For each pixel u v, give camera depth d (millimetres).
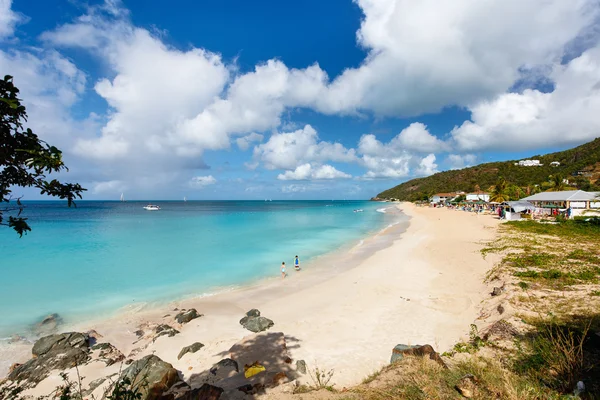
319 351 9719
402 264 21266
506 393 5188
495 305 11148
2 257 26609
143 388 7160
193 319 13492
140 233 42875
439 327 10711
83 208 140500
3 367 10188
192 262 24641
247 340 10281
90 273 21359
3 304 15516
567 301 10086
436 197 121062
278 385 7270
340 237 38938
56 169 3590
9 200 3455
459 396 5262
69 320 13680
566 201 44219
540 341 7160
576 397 4785
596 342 6652
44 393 8383
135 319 13711
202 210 122375
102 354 10500
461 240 28547
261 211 112688
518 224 36812
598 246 21375
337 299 14977
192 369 9141
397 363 7008
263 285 18531
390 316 12102
